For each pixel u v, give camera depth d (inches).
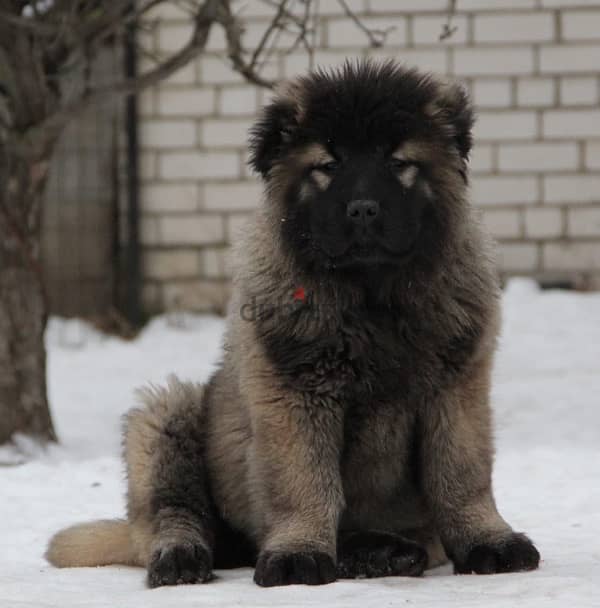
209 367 853.2
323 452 357.1
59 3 600.7
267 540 357.7
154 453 388.8
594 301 949.8
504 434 661.3
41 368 631.8
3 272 623.2
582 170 966.4
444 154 372.2
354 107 361.7
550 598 309.9
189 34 955.3
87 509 491.2
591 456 572.7
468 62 959.6
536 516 454.9
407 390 360.8
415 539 386.9
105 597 334.3
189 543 367.6
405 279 358.3
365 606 307.6
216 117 977.5
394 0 951.0
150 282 989.2
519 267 976.9
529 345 866.8
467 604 305.0
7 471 561.9
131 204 973.8
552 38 959.0
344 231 351.6
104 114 973.2
